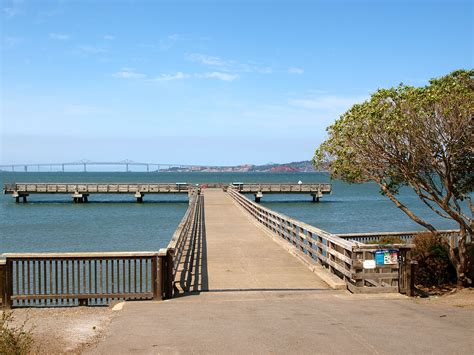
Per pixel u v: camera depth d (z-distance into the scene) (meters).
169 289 10.61
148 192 63.94
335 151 14.22
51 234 32.81
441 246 15.05
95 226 37.81
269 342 7.19
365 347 6.91
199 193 51.88
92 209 55.22
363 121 13.21
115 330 7.98
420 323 8.28
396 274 11.00
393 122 12.36
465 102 11.56
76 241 29.12
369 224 39.62
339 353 6.66
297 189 66.19
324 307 9.62
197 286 11.86
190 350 6.87
